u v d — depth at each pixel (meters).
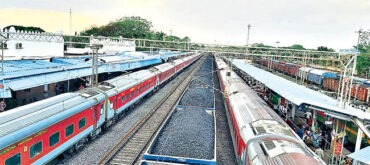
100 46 25.19
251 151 13.36
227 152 19.83
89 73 36.41
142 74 37.66
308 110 27.92
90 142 20.61
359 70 58.12
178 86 50.72
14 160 12.80
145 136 22.50
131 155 18.61
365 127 17.42
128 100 28.86
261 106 20.69
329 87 43.03
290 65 63.47
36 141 14.23
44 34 48.41
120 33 104.50
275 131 14.93
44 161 15.04
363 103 32.69
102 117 22.20
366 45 73.75
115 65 42.41
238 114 19.83
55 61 41.88
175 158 14.15
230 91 29.94
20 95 31.89
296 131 24.95
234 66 66.94
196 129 22.48
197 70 80.50
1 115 13.79
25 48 46.03
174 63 61.88
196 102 35.94
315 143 21.08
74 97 19.50
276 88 25.61
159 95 41.12
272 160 11.52
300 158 11.20
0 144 11.73
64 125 16.66
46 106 16.45
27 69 29.22
